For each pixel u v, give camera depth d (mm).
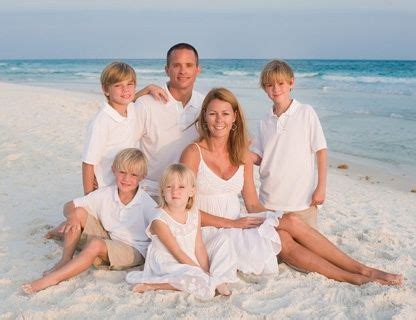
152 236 4230
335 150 12297
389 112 18109
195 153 4555
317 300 3904
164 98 4832
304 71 47094
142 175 4441
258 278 4297
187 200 4191
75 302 3742
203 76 43812
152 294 3902
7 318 3559
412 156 11609
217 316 3609
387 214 7074
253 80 37875
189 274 3926
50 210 6020
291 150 4801
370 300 3869
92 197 4508
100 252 4238
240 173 4652
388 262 4797
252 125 14898
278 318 3631
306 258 4371
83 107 17875
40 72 56062
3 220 5625
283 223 4461
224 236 4324
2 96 20000
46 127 12297
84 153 4625
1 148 9484
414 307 3834
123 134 4707
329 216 6605
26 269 4363
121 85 4570
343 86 30656
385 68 49469
